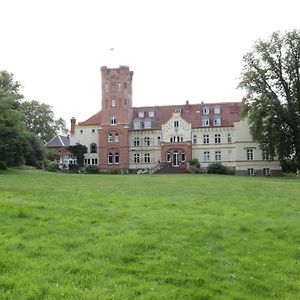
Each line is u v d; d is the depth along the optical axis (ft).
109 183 128.98
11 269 34.60
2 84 248.73
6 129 194.80
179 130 304.91
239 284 34.12
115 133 310.04
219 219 54.85
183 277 34.60
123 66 311.88
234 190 103.86
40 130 361.30
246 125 297.12
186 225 50.90
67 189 96.94
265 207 67.82
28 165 270.46
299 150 216.95
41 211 56.75
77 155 318.24
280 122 213.66
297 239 46.44
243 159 295.89
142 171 290.15
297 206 69.62
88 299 29.68
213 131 302.86
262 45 221.46
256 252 41.98
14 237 42.96
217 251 41.88
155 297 30.55
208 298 31.45
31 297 29.73
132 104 326.24
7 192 80.79
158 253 40.24
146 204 68.18
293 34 216.33
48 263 36.17
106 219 53.83
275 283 34.73
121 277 33.99
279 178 199.62
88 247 40.96
